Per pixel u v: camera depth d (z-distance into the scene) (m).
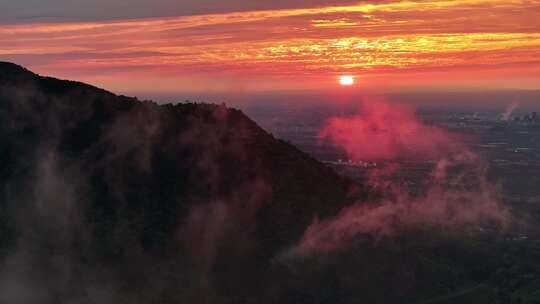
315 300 63.69
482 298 75.19
